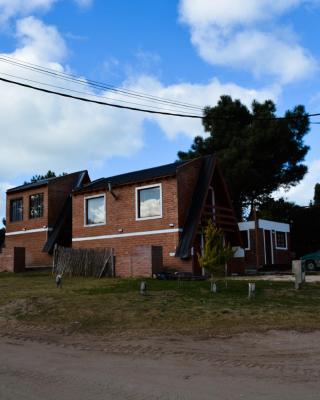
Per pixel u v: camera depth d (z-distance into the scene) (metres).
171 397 6.70
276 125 42.47
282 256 36.94
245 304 14.95
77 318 13.60
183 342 10.74
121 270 23.31
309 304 15.07
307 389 7.11
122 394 6.85
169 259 24.97
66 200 33.62
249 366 8.61
